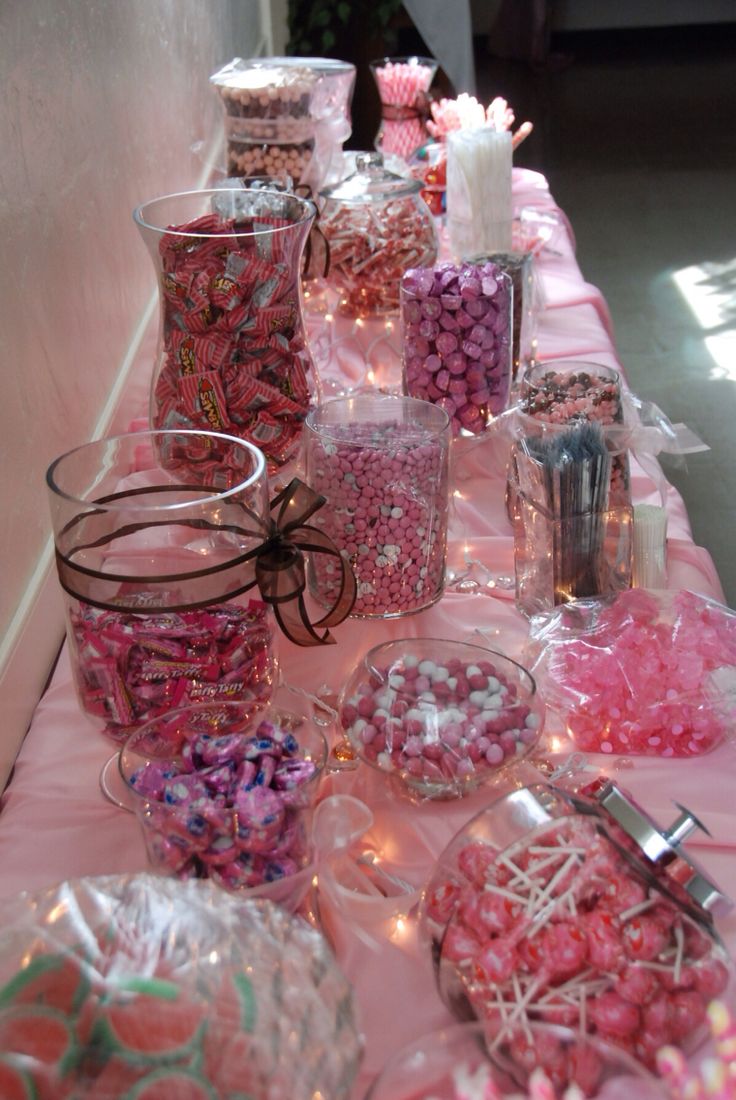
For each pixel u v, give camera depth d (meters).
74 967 0.60
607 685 1.03
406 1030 0.76
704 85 7.43
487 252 1.79
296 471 1.43
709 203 5.38
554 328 2.01
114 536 0.94
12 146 1.18
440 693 1.00
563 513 1.17
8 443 1.13
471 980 0.70
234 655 0.95
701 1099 0.65
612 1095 0.59
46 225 1.30
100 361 1.56
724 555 2.78
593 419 1.32
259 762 0.80
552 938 0.68
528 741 0.96
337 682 1.16
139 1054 0.57
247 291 1.24
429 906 0.78
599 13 8.47
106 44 1.66
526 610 1.26
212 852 0.75
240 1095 0.57
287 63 2.24
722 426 3.39
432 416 1.24
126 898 0.65
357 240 1.91
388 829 0.95
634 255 4.80
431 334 1.48
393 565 1.19
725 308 4.23
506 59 8.20
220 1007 0.59
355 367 1.86
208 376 1.26
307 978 0.63
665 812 0.94
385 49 4.44
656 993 0.68
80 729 1.08
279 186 1.93
